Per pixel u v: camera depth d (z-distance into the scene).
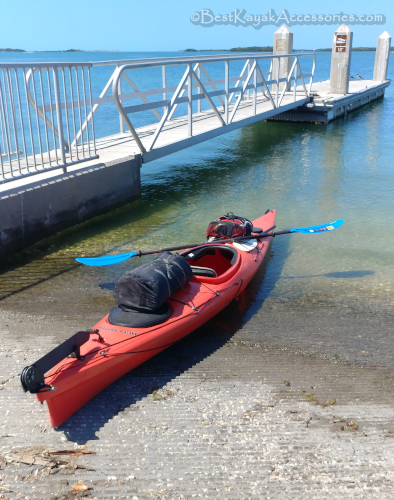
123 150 9.79
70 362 3.72
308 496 3.00
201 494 3.01
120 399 3.94
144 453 3.36
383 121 20.50
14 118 6.55
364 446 3.42
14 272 6.43
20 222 7.02
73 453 3.35
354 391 4.07
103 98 9.91
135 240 7.66
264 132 18.50
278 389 4.09
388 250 7.25
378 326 5.13
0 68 6.24
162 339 4.27
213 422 3.67
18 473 3.16
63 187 7.75
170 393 4.03
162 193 10.38
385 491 3.04
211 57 12.31
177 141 10.56
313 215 8.91
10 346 4.67
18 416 3.72
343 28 21.03
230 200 9.87
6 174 7.17
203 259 5.94
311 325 5.18
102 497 2.98
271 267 6.73
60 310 5.45
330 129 18.72
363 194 10.16
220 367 4.41
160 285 4.28
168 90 12.84
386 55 29.62
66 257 6.95
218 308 5.04
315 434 3.54
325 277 6.37
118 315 4.30
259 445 3.43
